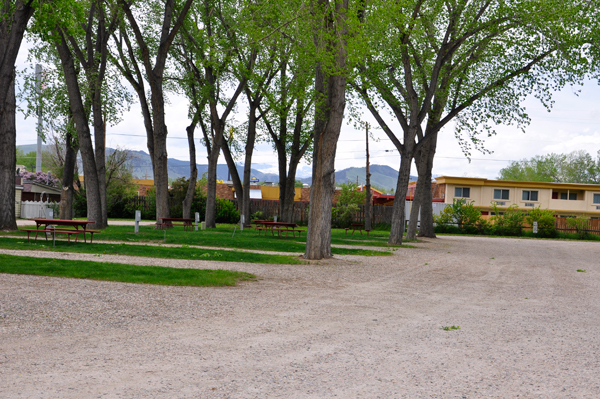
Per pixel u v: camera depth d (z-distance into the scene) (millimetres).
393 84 25109
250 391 3869
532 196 56000
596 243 37750
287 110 22859
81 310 6922
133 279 9516
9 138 18531
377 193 65688
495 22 22578
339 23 13602
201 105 28250
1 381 3986
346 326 6504
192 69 29281
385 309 7914
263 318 6906
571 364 4879
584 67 21547
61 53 20484
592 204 56125
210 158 30250
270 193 61500
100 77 23766
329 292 9547
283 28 14430
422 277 12594
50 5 14523
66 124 24172
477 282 11961
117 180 48312
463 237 37406
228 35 24531
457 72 24750
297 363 4695
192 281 9633
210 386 3975
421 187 28656
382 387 4023
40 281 8875
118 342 5410
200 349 5168
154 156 27547
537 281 12523
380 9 14031
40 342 5312
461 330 6426
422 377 4316
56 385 3918
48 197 46625
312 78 17875
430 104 24453
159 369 4422
